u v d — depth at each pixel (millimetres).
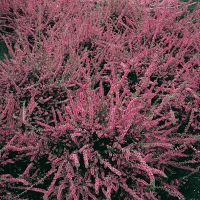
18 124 2057
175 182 2092
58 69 2395
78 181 1846
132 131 1950
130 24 3264
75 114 1954
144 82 2254
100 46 2930
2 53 3342
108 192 1655
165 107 2379
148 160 1898
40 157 2006
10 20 3518
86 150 1815
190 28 3217
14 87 2414
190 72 2666
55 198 1878
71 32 2988
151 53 2715
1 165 1942
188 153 2307
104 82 2730
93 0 3646
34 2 3361
